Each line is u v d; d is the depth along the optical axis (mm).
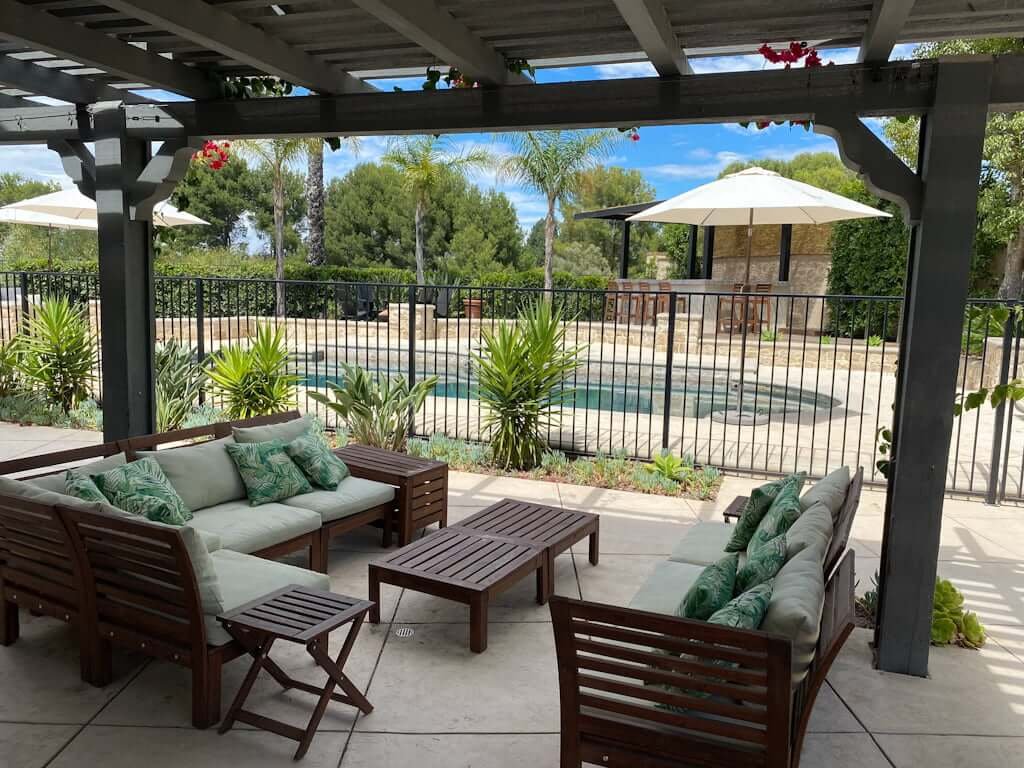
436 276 29297
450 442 8047
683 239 27750
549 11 3713
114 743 3084
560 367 7527
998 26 3822
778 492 3977
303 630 2982
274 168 22250
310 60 4531
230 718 3178
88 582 3410
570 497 6719
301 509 4770
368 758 3051
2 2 3666
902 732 3381
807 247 21688
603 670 2533
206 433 5031
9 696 3400
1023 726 3457
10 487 3479
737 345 15289
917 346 3703
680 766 2514
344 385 7809
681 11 3619
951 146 3549
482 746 3158
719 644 2402
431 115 4566
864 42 3701
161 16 3471
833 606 2820
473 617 3924
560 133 21750
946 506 6754
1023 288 16516
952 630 4246
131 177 5227
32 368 9133
